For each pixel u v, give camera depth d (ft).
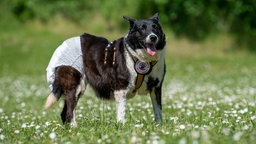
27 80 77.30
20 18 108.17
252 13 99.81
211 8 101.50
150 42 28.14
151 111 37.63
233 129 24.97
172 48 98.32
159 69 29.58
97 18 106.63
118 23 104.63
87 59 31.17
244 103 40.01
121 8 104.63
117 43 30.30
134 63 29.14
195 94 52.65
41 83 73.67
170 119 30.89
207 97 48.44
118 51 29.89
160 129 25.89
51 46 97.40
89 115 35.24
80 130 27.63
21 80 77.46
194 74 79.61
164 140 22.08
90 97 51.57
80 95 31.68
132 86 29.73
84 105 44.24
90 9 108.06
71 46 31.60
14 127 31.42
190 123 28.37
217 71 82.84
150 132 24.84
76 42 31.78
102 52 30.68
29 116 38.24
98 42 31.45
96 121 31.17
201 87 61.52
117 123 28.63
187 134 23.22
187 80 72.23
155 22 29.22
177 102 44.11
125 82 29.63
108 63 30.19
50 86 31.78
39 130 27.61
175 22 102.32
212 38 100.99
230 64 88.33
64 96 31.50
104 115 35.78
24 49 96.53
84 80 31.53
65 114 32.14
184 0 101.14
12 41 99.66
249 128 24.80
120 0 104.83
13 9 108.68
